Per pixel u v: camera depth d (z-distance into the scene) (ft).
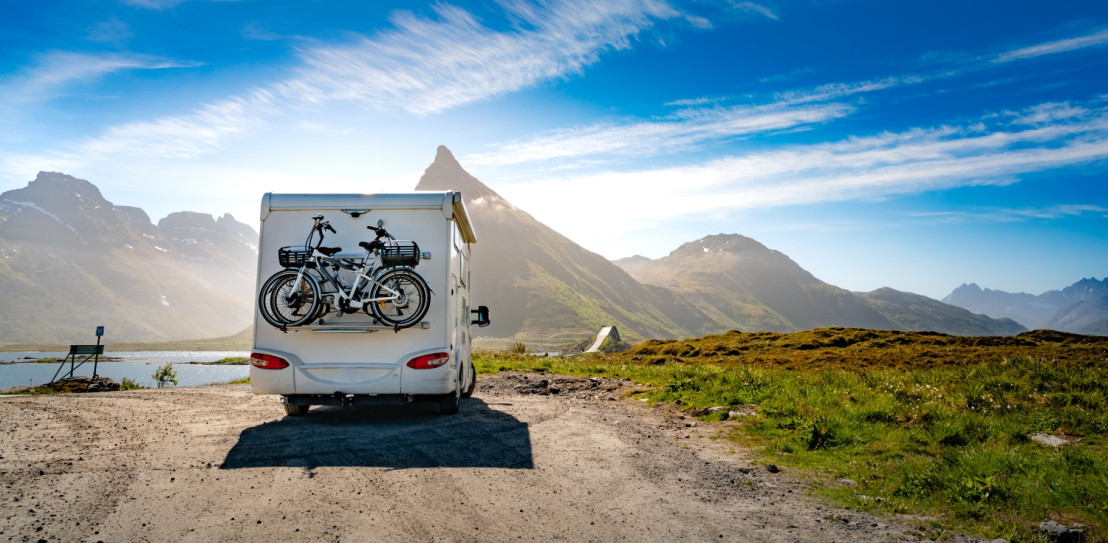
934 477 20.86
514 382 54.70
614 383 52.60
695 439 30.19
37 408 34.22
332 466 23.35
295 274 32.14
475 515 17.90
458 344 36.60
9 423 29.07
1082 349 85.05
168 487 19.75
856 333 122.11
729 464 24.97
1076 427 28.32
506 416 36.24
